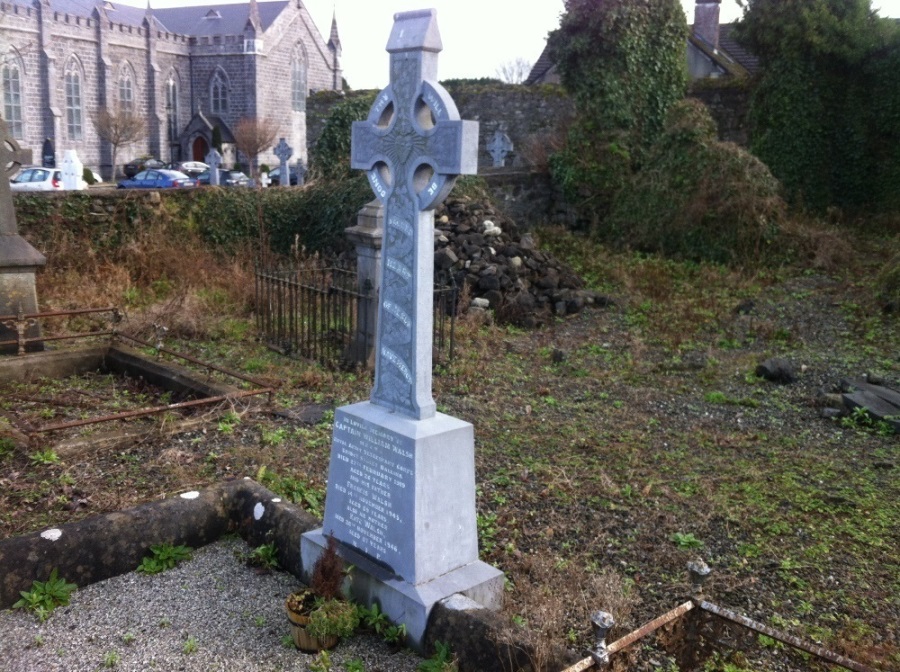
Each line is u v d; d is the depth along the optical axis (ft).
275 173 131.13
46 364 28.40
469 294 39.34
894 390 28.58
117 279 40.86
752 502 19.44
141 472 19.85
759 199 49.08
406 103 13.52
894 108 59.67
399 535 13.58
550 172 60.80
